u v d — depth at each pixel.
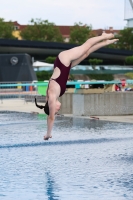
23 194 15.36
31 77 97.94
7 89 79.44
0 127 34.94
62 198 14.84
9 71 97.88
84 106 43.78
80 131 31.84
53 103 16.45
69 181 17.11
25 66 98.00
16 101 69.75
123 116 42.94
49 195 15.21
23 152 23.56
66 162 20.78
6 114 47.28
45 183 16.84
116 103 43.66
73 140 27.47
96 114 43.78
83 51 16.91
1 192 15.65
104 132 31.11
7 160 21.38
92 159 21.42
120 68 186.75
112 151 23.56
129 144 25.72
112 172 18.56
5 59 97.81
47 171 18.88
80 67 181.62
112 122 37.62
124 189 15.85
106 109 43.66
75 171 18.83
